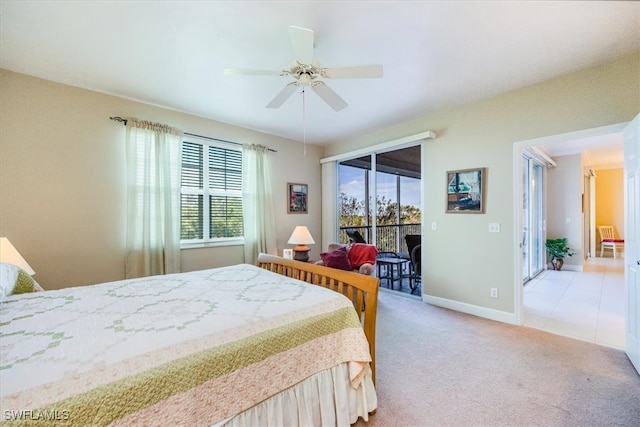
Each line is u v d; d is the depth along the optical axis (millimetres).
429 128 3715
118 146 3107
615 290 4195
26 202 2611
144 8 1763
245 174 4164
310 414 1358
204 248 3789
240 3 1727
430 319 3145
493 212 3141
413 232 4055
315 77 2102
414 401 1749
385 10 1791
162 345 1052
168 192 3357
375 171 4512
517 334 2723
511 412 1645
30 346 1035
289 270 2422
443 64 2445
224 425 1097
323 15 1833
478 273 3266
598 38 2072
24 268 2238
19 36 2041
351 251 3859
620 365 2137
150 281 2020
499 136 3076
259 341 1200
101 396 841
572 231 5641
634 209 2100
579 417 1598
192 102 3277
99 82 2777
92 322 1263
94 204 2961
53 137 2740
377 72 1972
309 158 5133
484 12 1803
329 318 1484
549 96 2732
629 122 2242
